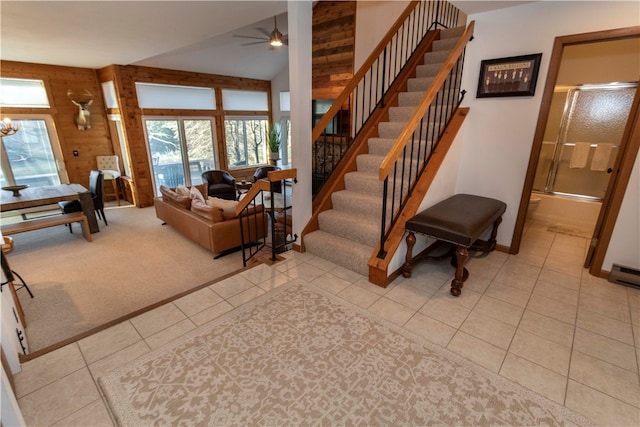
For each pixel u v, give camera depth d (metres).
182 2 2.82
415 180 3.01
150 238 4.82
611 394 1.62
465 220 2.52
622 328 2.14
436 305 2.38
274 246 3.07
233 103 8.10
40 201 4.39
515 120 3.07
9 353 1.69
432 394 1.61
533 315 2.27
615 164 2.74
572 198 4.34
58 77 5.97
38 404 1.56
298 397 1.59
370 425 1.45
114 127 6.69
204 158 7.83
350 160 3.56
